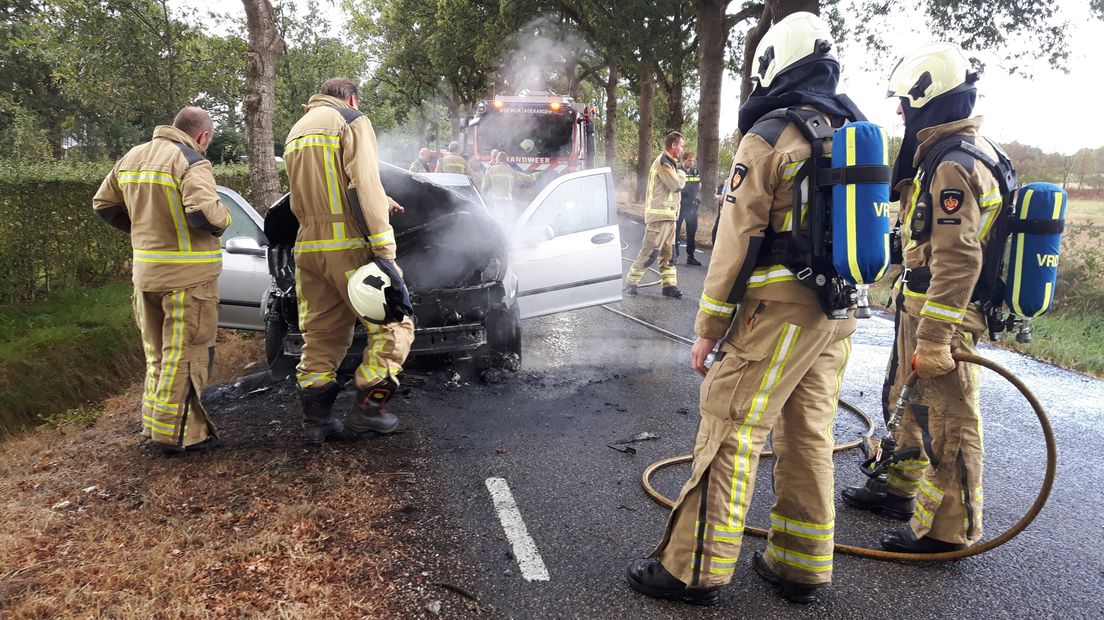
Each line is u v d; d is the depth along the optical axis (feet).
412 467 13.08
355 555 9.96
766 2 50.39
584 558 10.10
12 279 20.83
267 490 11.93
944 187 8.66
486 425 15.48
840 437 15.57
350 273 12.62
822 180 7.76
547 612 8.82
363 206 12.14
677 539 8.79
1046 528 11.44
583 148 48.34
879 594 9.41
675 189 30.40
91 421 15.97
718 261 8.16
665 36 64.03
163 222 12.91
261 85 24.73
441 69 112.06
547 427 15.48
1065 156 75.20
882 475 11.75
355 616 8.60
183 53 28.73
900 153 9.93
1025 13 49.14
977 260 8.60
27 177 21.63
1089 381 20.88
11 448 14.30
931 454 9.86
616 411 16.60
